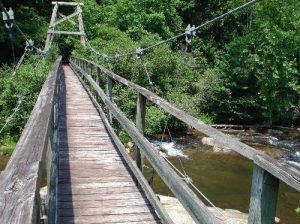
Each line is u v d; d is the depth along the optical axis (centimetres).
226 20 2488
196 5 2605
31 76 1477
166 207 650
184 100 1753
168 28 2334
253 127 1862
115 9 2423
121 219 319
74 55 1966
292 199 842
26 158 123
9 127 1444
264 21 1956
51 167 271
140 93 348
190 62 1902
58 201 349
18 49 2245
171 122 1580
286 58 1856
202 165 1164
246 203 856
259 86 1958
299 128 1878
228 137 173
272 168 130
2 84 1474
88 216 321
